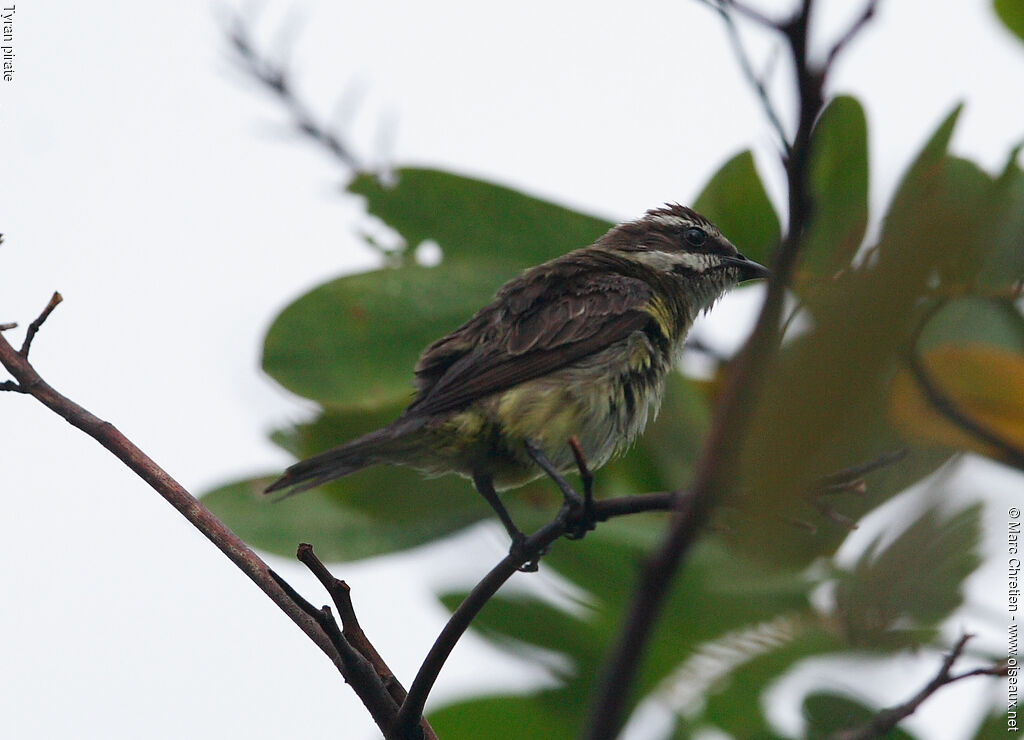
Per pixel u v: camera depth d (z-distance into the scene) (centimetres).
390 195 1304
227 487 1248
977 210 374
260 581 927
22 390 976
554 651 1155
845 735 967
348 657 845
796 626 1019
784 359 372
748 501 414
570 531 920
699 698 1070
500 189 1302
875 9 519
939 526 835
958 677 935
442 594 1201
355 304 1234
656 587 561
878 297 351
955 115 970
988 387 945
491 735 1154
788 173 517
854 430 360
